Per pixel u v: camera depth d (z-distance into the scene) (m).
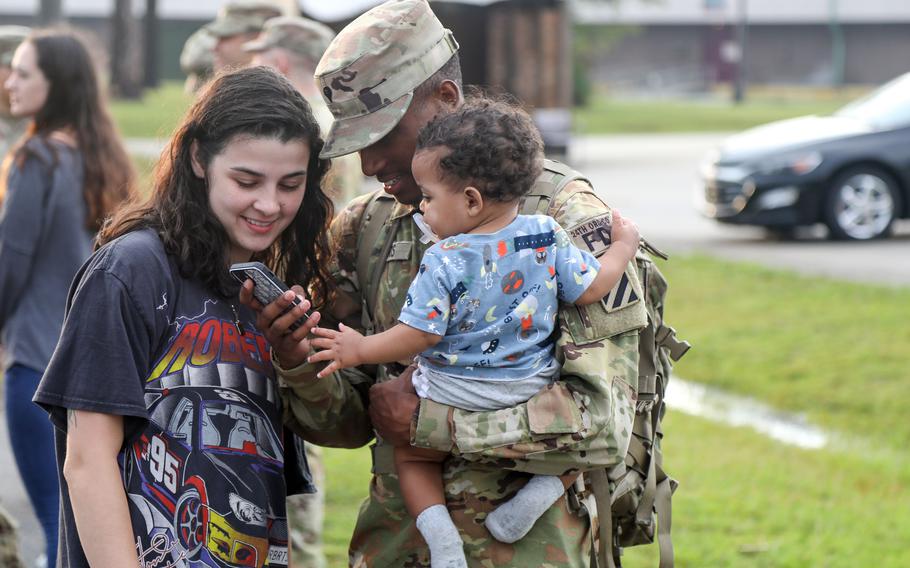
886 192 18.41
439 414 3.47
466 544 3.59
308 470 4.08
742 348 11.95
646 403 3.82
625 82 97.19
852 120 18.94
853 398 10.28
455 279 3.41
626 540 4.05
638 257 3.79
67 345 3.27
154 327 3.36
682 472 8.30
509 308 3.45
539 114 28.14
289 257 3.88
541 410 3.43
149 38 52.72
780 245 18.36
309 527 5.56
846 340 12.13
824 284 14.91
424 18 3.68
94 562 3.24
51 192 6.04
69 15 83.44
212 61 8.49
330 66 3.62
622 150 37.62
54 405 3.27
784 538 7.04
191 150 3.47
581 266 3.48
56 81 6.18
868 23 91.88
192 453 3.40
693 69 96.38
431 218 3.47
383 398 3.58
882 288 14.57
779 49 94.69
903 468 8.45
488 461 3.50
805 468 8.49
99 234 3.59
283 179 3.46
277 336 3.50
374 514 3.86
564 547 3.57
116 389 3.24
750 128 48.28
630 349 3.61
